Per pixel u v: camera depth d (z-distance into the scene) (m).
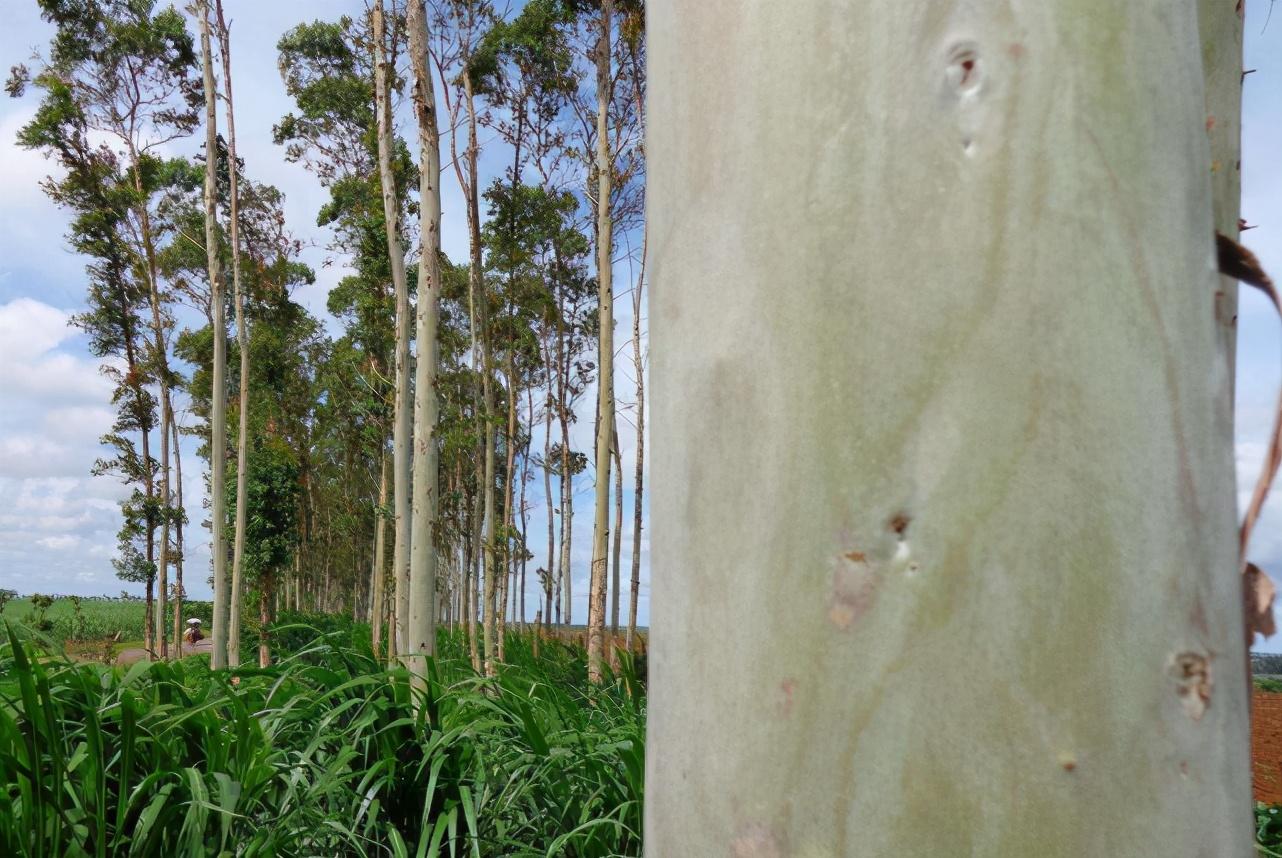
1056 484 0.36
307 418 22.11
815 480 0.39
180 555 16.72
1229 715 0.38
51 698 2.41
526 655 8.64
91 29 13.92
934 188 0.38
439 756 2.84
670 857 0.43
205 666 3.79
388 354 16.25
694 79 0.46
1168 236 0.39
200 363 18.69
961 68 0.39
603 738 3.43
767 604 0.39
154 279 16.11
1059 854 0.35
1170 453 0.37
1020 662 0.36
